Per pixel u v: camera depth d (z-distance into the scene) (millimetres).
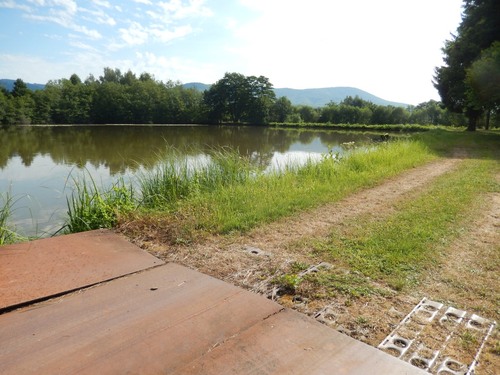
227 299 2492
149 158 16109
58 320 2188
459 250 3596
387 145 12531
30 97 52594
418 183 7184
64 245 3461
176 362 1841
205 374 1765
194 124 66688
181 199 5543
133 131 40906
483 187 6770
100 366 1793
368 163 8953
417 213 4883
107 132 37719
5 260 3043
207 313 2307
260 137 35688
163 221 4195
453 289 2791
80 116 57125
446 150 13844
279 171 7812
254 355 1915
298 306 2471
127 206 4727
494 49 18828
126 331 2090
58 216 6953
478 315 2430
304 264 3135
